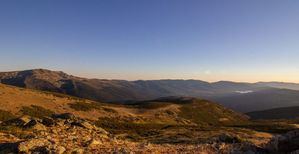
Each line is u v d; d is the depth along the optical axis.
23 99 113.94
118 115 132.38
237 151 21.22
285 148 20.03
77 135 27.16
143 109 172.00
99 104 152.62
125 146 23.77
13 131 26.80
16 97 113.50
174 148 23.16
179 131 73.69
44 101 121.38
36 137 23.52
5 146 19.86
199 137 54.75
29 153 18.88
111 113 133.50
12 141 22.27
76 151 19.59
